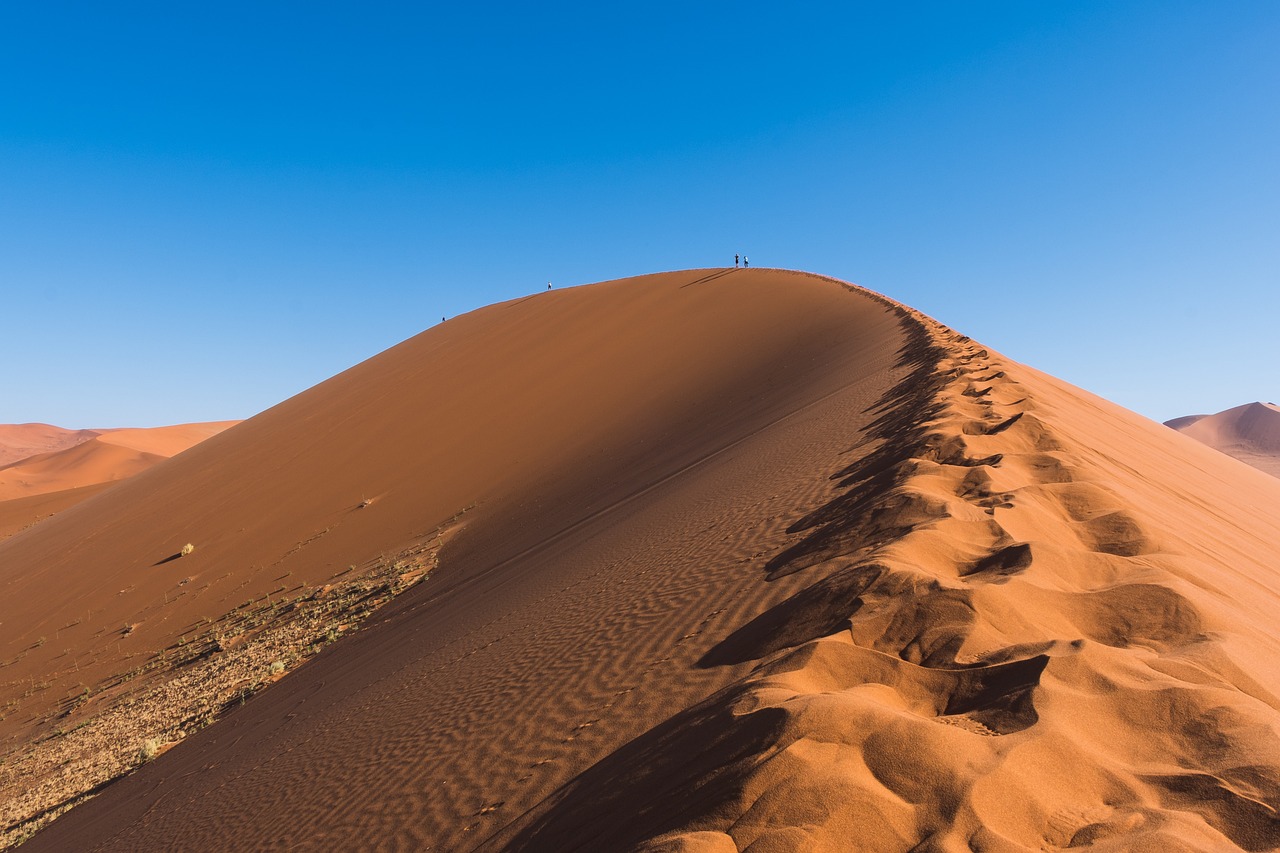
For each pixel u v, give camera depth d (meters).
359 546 25.48
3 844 12.88
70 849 10.41
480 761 5.55
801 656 4.16
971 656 4.02
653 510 13.62
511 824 4.34
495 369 40.91
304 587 23.34
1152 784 2.98
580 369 37.50
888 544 5.72
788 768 2.98
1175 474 12.90
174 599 25.84
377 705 9.02
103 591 28.80
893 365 19.73
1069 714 3.33
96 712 19.09
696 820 2.93
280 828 6.52
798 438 14.68
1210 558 6.37
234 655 19.28
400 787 5.85
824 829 2.71
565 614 8.85
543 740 5.40
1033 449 9.05
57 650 24.84
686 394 29.48
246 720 13.41
